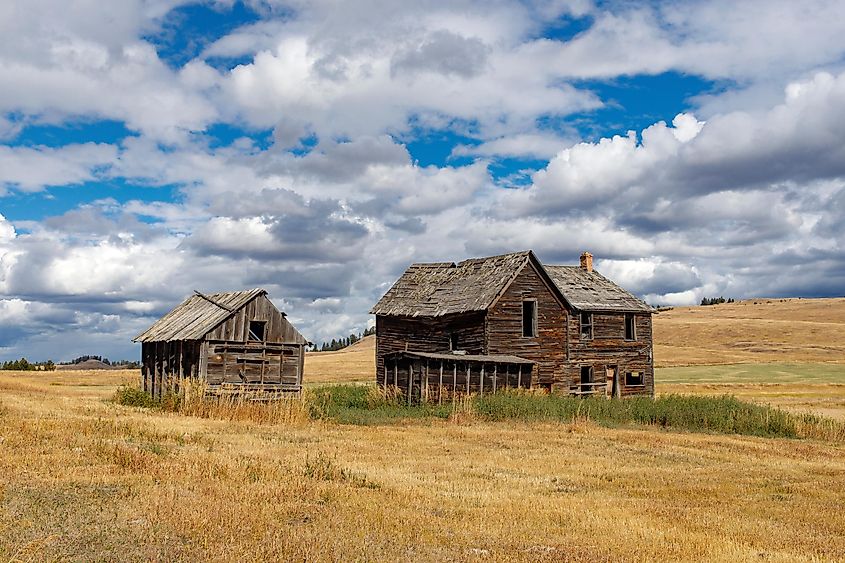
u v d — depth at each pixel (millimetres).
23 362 97188
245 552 10055
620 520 13406
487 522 12891
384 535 11422
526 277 44438
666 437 27969
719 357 102500
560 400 35156
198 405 31938
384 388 41125
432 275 50125
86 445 18312
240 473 15602
